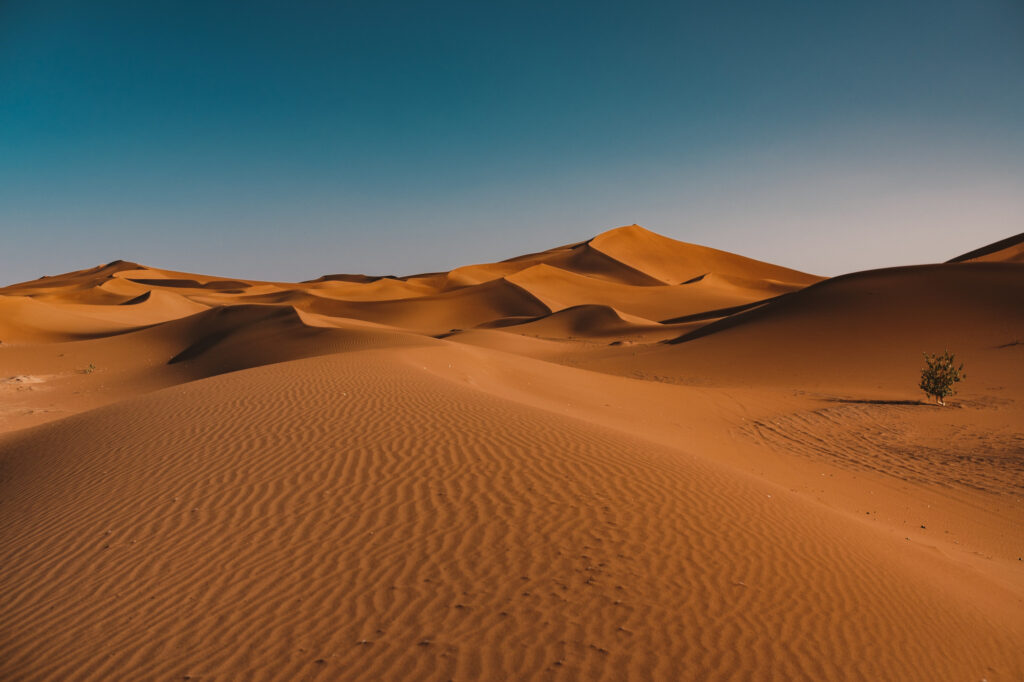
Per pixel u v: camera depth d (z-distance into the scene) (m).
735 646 5.00
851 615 5.65
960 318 37.91
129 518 7.46
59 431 12.52
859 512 11.41
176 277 193.25
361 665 4.72
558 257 192.38
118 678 4.70
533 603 5.47
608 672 4.64
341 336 40.62
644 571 6.05
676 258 193.25
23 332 62.06
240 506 7.61
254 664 4.78
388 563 6.17
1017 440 18.06
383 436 10.23
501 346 59.47
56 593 5.93
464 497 7.70
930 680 4.90
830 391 28.66
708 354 40.31
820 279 188.75
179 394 14.56
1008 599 7.23
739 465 14.70
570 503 7.58
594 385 26.12
